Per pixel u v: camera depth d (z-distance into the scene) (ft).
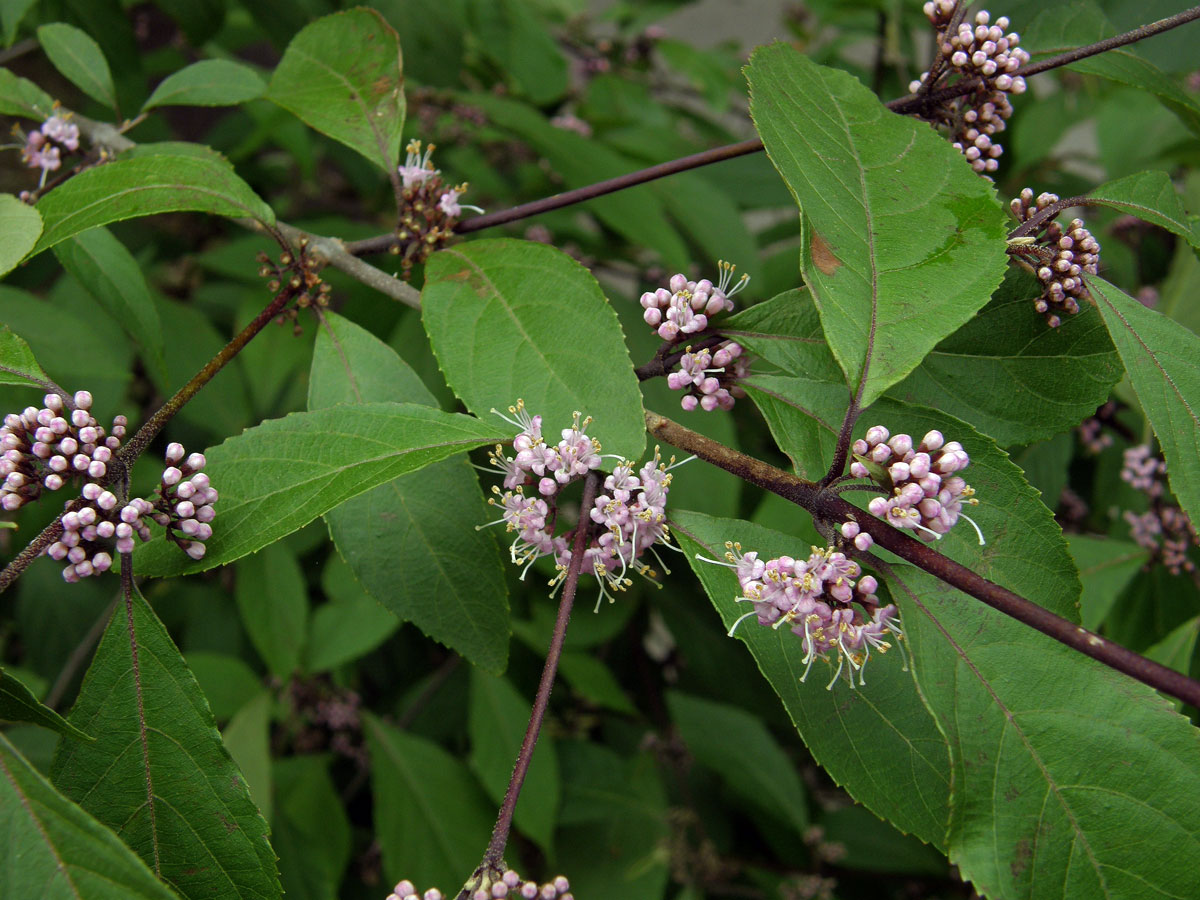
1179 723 0.58
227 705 1.23
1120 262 1.41
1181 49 0.95
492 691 1.28
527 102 1.75
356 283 1.34
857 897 1.54
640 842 1.36
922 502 0.59
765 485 0.63
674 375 0.71
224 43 1.76
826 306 0.63
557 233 1.59
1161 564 1.09
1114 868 0.57
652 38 1.92
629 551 0.66
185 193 0.76
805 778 1.63
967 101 0.80
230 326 1.66
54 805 0.56
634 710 1.37
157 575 0.64
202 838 0.63
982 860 0.57
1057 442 1.05
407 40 1.38
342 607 1.31
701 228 1.33
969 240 0.65
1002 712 0.59
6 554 1.54
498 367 0.71
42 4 1.30
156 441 1.55
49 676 1.48
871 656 0.66
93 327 1.38
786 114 0.67
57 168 0.97
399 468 0.64
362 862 1.47
